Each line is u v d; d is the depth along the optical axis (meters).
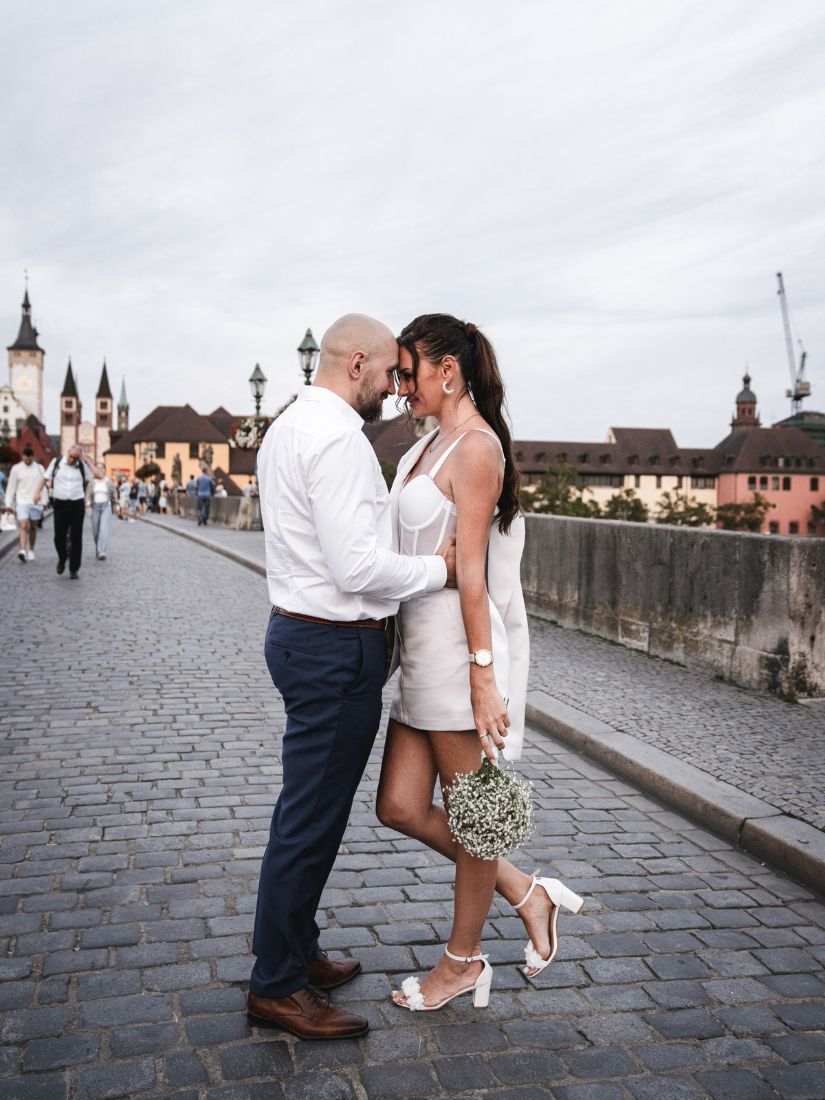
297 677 2.46
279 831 2.52
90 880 3.50
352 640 2.45
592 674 7.21
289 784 2.51
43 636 8.74
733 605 6.98
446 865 3.73
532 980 2.90
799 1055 2.55
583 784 4.89
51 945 3.00
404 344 2.59
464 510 2.46
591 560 9.07
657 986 2.89
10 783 4.58
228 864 3.68
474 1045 2.55
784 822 4.03
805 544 6.37
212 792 4.53
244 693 6.67
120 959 2.92
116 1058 2.43
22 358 179.50
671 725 5.66
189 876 3.56
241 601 11.95
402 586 2.40
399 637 2.66
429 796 2.71
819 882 3.62
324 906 3.35
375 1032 2.59
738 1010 2.77
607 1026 2.66
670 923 3.32
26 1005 2.65
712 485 148.50
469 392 2.63
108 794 4.46
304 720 2.48
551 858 3.88
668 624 7.79
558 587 9.77
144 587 13.05
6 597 11.40
